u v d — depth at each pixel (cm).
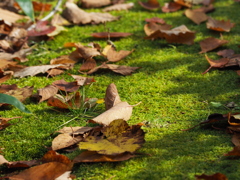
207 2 222
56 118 169
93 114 170
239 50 191
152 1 222
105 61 190
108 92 169
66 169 154
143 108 171
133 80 181
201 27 206
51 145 162
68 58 190
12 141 163
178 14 217
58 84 176
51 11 219
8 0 225
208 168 154
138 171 154
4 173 157
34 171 154
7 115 171
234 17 211
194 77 181
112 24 211
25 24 209
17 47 197
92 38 203
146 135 163
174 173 153
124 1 232
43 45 200
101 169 155
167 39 195
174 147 159
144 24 210
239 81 178
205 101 172
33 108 173
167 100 173
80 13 212
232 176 152
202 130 163
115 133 160
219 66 182
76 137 161
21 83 182
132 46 197
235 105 169
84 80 176
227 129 162
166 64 187
